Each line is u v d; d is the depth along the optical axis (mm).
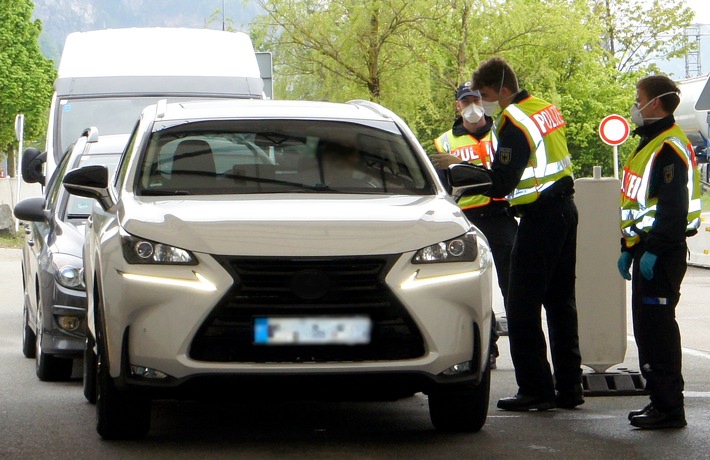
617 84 60188
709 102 27016
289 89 36156
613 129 27000
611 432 8859
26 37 80188
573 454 8031
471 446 8297
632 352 14742
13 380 12117
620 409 9984
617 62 61969
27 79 79812
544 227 9656
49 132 20656
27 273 13922
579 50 42531
